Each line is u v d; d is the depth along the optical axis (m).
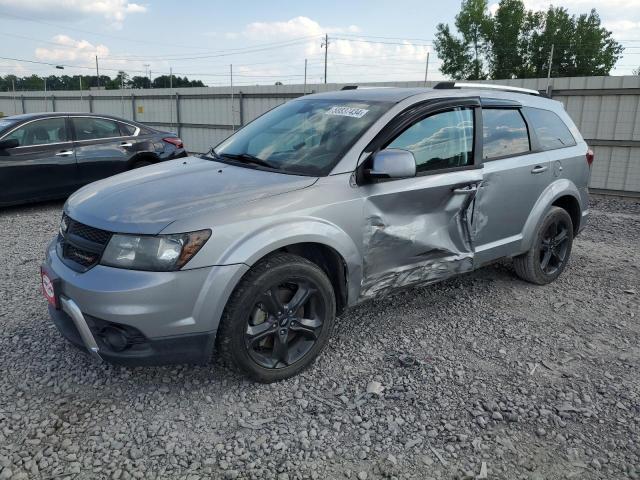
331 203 3.31
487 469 2.62
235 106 16.84
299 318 3.31
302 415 2.99
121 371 3.38
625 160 10.38
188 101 18.38
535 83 11.10
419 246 3.79
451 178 3.88
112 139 8.70
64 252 3.19
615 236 7.34
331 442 2.78
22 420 2.88
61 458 2.61
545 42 56.59
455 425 2.94
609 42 56.94
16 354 3.56
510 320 4.30
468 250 4.18
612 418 3.04
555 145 4.98
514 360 3.66
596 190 10.81
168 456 2.65
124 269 2.84
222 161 3.93
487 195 4.20
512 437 2.86
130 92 20.59
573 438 2.86
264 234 3.03
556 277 5.20
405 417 2.99
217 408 3.04
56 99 25.31
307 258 3.50
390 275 3.72
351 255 3.42
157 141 9.26
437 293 4.84
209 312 2.90
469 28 57.88
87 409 3.00
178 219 2.88
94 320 2.87
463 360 3.64
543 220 4.81
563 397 3.22
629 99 10.12
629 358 3.74
